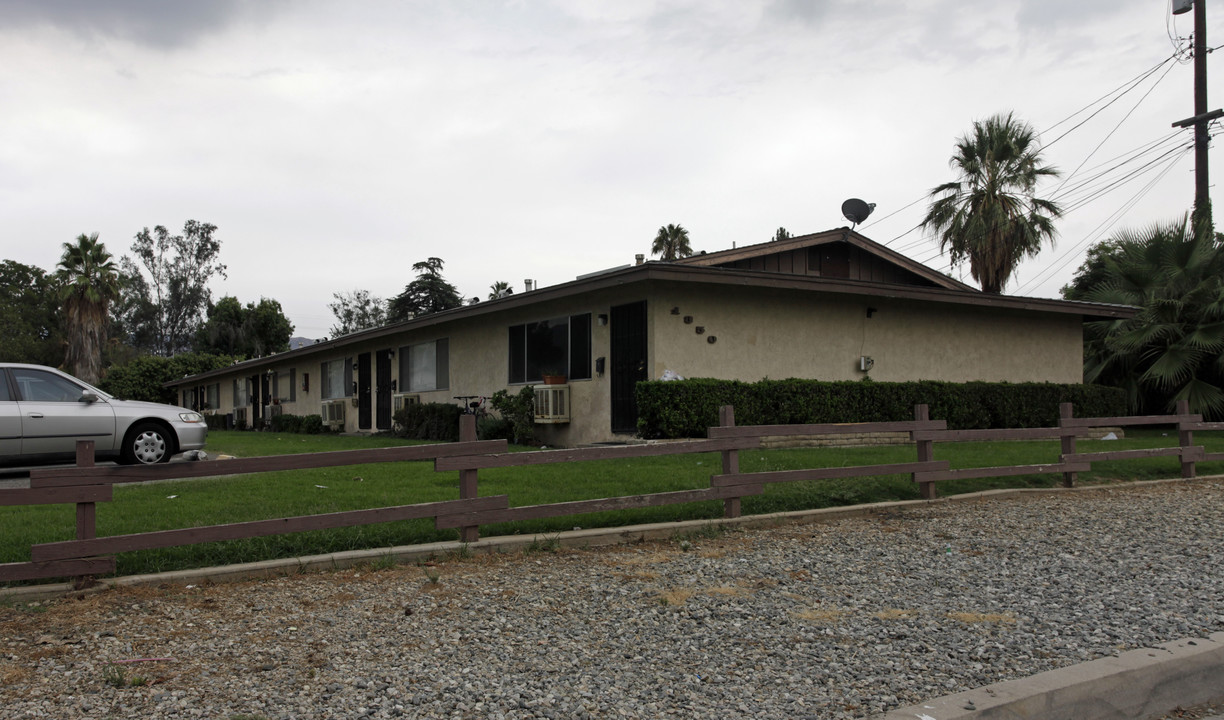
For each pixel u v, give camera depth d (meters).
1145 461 11.80
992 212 24.47
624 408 13.57
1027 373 18.00
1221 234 19.61
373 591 5.29
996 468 9.43
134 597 5.06
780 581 5.69
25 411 9.42
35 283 60.41
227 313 54.09
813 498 8.35
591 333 14.40
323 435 22.28
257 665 4.00
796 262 16.36
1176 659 4.14
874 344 15.73
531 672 3.97
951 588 5.57
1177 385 18.53
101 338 41.66
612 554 6.42
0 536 6.09
